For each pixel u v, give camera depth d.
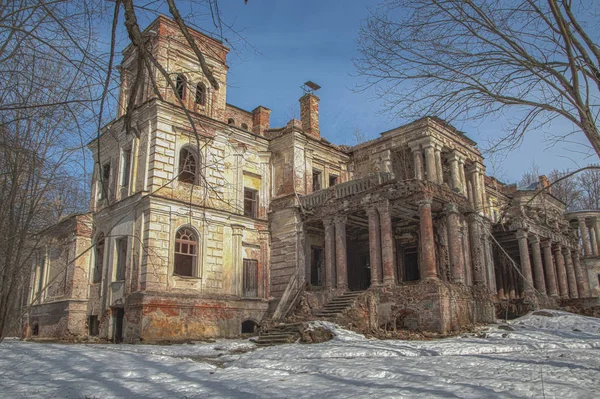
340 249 26.34
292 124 31.00
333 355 14.95
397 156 32.47
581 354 13.73
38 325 29.88
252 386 9.55
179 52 26.80
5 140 7.78
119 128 27.64
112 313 25.11
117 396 9.19
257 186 30.25
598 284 44.38
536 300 29.47
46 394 9.62
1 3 6.15
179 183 25.69
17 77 7.60
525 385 8.32
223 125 28.52
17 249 8.41
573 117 9.62
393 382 9.29
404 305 22.62
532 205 41.12
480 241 30.98
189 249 25.78
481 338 19.55
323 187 31.97
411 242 30.69
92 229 28.75
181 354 17.73
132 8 6.05
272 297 28.88
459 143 32.50
